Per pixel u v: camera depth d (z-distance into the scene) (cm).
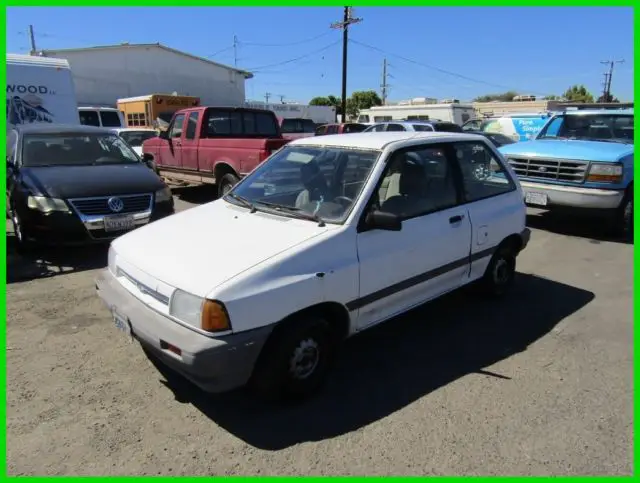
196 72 3562
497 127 1977
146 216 623
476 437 292
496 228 462
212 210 399
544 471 266
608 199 720
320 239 321
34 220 578
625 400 332
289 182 402
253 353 284
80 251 657
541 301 503
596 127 871
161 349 290
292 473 263
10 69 1162
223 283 281
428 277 397
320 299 312
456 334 428
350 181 367
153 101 2195
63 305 477
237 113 1034
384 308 368
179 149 1055
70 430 294
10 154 736
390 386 345
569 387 346
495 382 352
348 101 6112
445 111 2448
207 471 264
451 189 429
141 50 3281
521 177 799
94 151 731
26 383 342
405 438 291
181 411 314
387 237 358
